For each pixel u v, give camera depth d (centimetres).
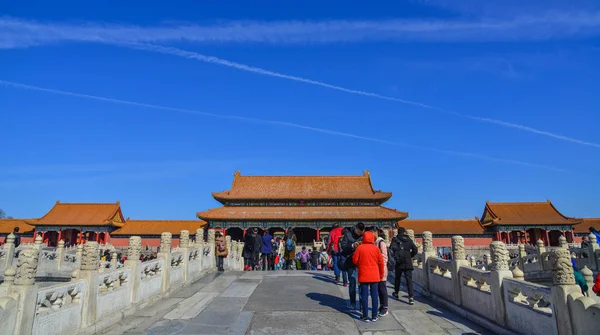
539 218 6938
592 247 2512
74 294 995
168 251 1658
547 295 873
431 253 1709
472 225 7075
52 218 7212
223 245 2511
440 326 1178
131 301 1319
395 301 1560
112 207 7556
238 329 1137
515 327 1014
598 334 718
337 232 2002
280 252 3488
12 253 2406
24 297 795
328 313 1325
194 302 1504
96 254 1102
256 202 6681
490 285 1145
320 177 7469
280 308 1398
